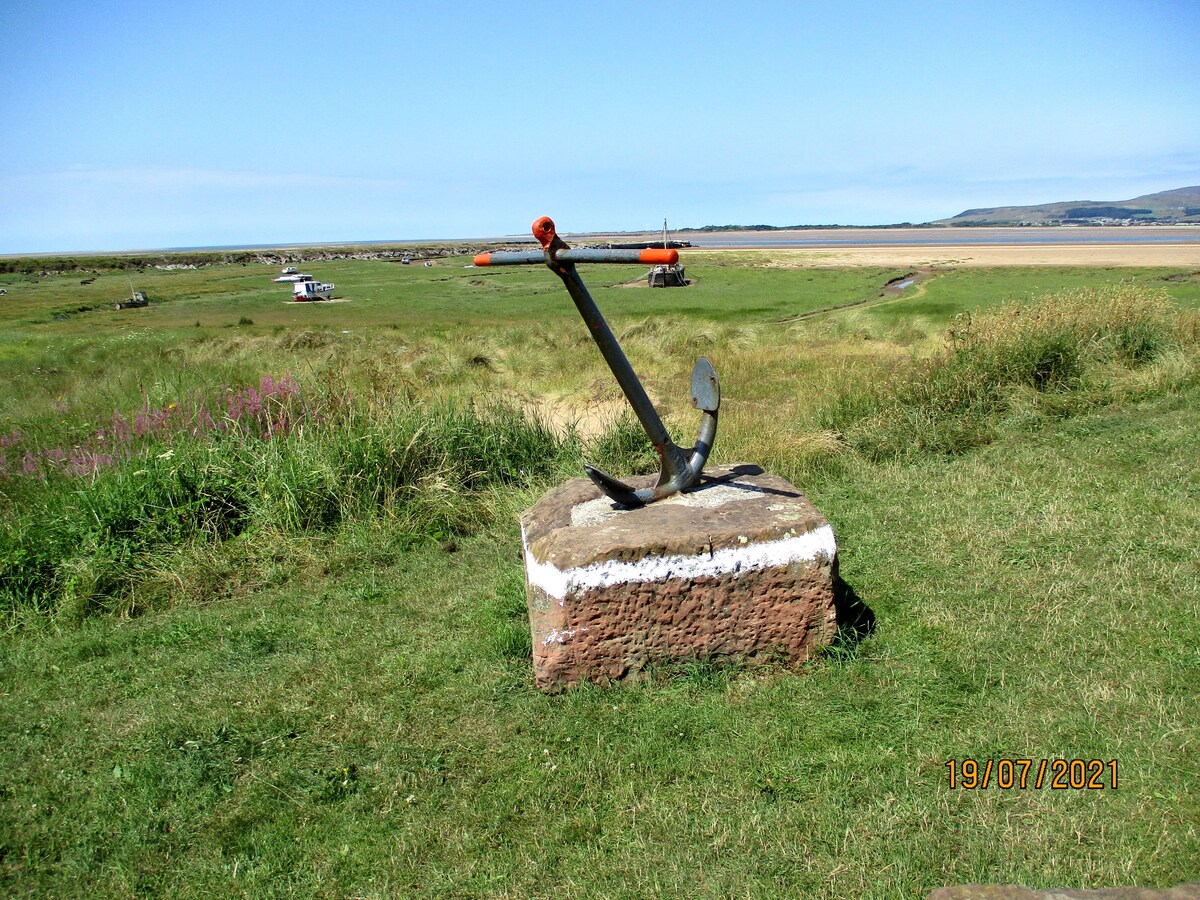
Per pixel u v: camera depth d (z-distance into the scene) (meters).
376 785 3.10
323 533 5.84
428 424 6.88
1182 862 2.42
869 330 15.71
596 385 10.89
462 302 35.03
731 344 14.84
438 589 4.90
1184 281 29.05
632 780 2.99
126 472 6.03
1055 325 9.23
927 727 3.14
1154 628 3.71
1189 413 7.32
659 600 3.46
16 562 5.27
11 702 3.96
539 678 3.54
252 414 7.55
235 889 2.67
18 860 2.89
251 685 3.89
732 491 4.01
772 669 3.55
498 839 2.78
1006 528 4.98
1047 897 1.96
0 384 14.33
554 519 3.90
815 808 2.77
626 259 3.00
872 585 4.34
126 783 3.22
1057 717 3.13
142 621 4.91
